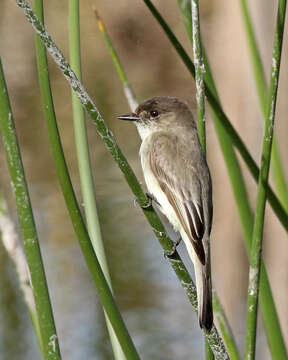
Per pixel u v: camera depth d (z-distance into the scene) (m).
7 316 13.76
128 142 20.36
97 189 18.03
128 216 17.12
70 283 15.10
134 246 16.09
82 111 6.69
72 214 5.78
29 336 13.40
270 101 5.86
